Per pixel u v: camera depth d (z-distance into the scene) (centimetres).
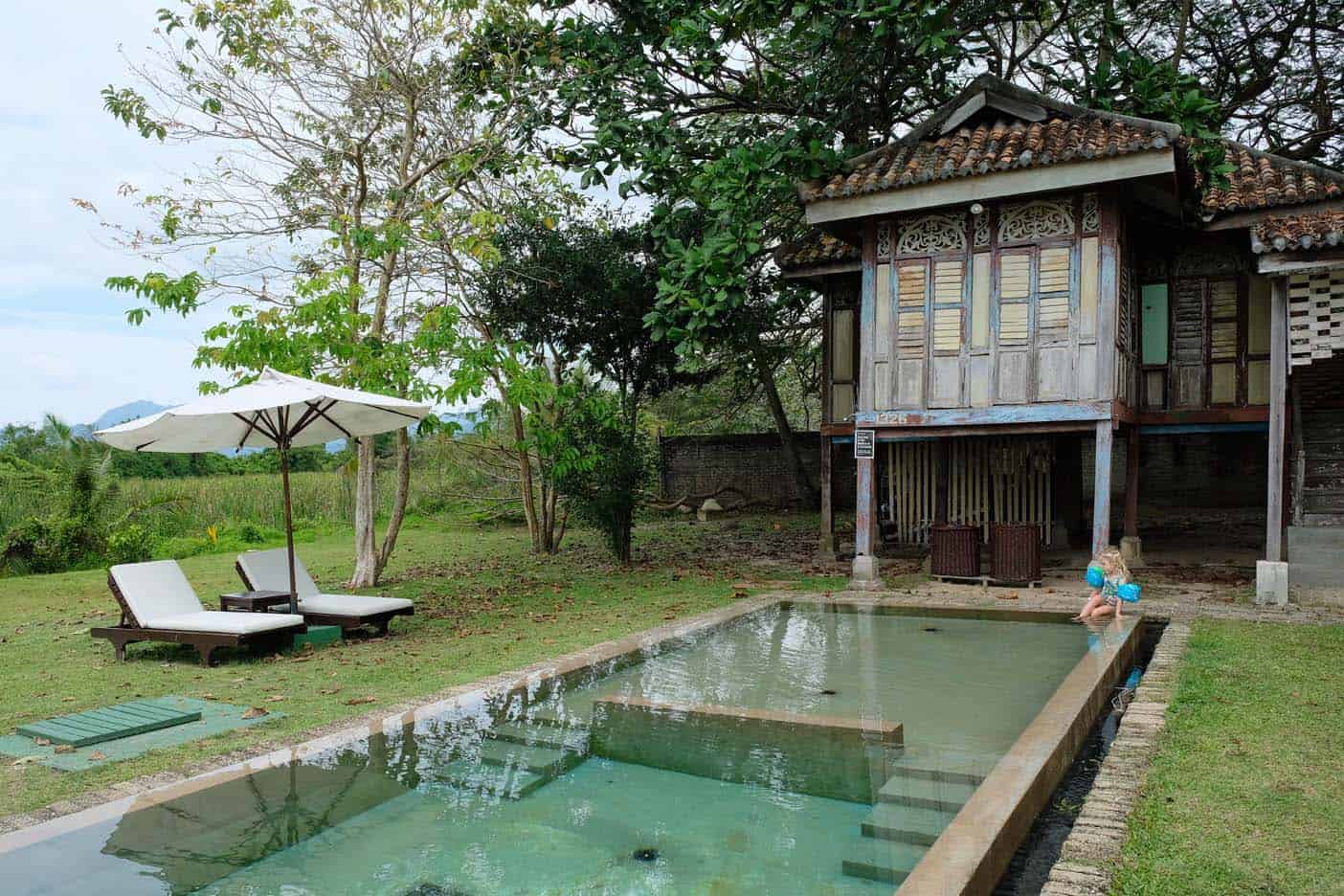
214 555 1639
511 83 1201
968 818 338
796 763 441
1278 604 842
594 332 1470
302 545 1797
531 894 308
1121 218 1016
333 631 778
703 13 1127
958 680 611
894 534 1464
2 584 1269
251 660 715
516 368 1116
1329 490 1041
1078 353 980
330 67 1149
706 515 2084
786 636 774
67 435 1753
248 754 454
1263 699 520
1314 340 852
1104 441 962
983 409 1019
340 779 419
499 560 1457
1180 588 963
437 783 416
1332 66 1499
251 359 989
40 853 340
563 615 907
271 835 359
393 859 339
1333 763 412
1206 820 351
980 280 1027
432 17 1181
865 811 381
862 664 659
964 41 1355
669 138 1205
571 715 520
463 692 559
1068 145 941
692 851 344
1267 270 841
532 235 1427
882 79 1311
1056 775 415
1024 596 934
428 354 1065
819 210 1053
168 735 494
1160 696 531
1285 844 329
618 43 1262
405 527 2084
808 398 2789
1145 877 304
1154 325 1184
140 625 727
